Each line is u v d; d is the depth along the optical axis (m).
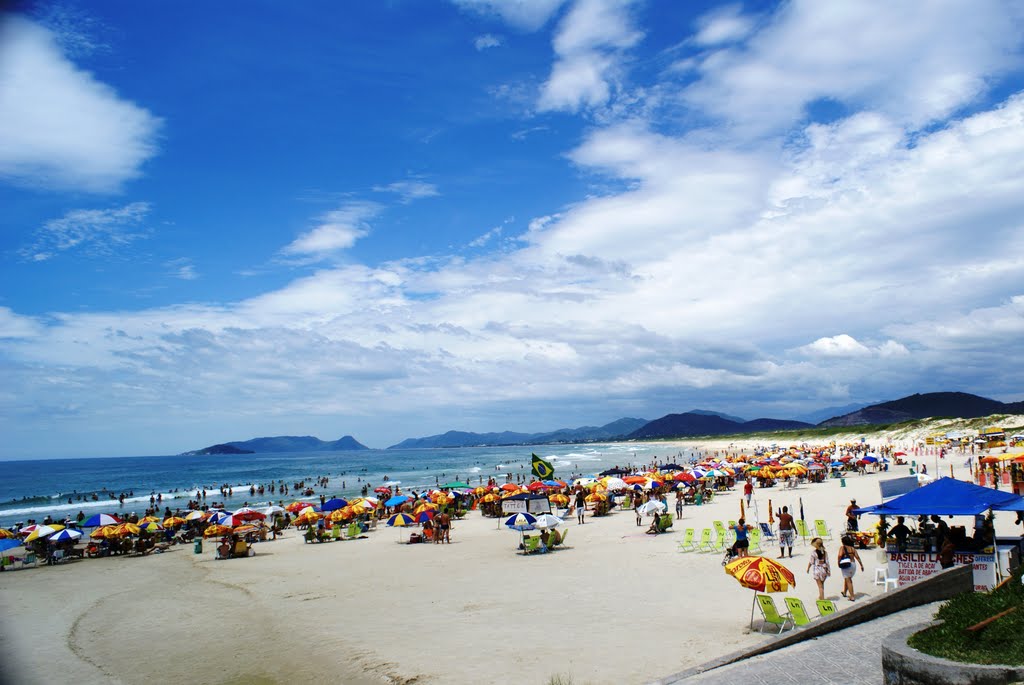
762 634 12.85
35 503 76.00
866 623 11.22
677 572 19.80
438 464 160.50
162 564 28.59
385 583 21.19
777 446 160.12
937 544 14.16
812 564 15.12
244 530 34.12
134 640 16.00
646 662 11.66
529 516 25.64
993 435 65.19
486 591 18.94
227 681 12.62
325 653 13.87
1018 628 8.04
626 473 61.78
